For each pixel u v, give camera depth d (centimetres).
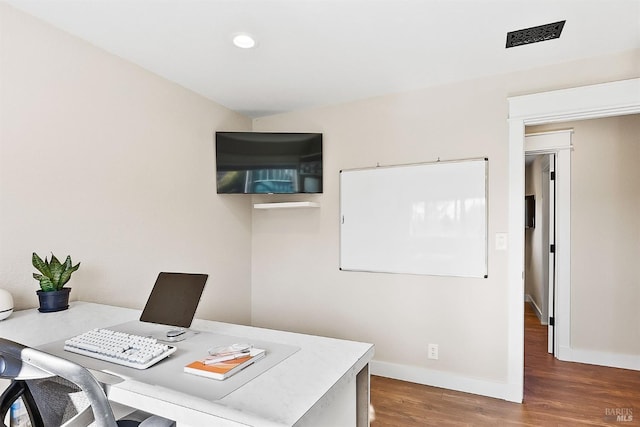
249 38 212
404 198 293
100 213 220
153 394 96
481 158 267
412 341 289
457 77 270
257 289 359
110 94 227
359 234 311
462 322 272
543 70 250
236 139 317
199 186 297
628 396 262
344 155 320
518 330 253
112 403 128
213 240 312
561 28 201
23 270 183
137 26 199
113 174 228
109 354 119
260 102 319
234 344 130
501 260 260
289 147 323
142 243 247
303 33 207
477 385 264
